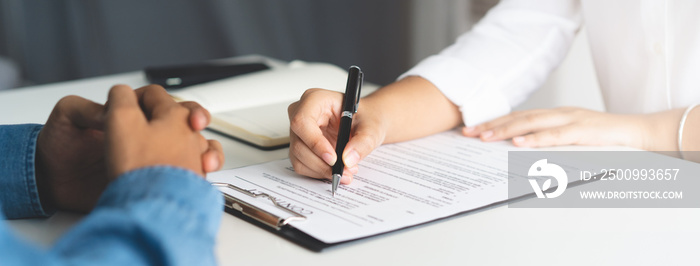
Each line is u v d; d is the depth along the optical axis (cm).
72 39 266
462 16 202
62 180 56
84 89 110
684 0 91
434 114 84
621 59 102
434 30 214
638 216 57
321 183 63
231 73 118
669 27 93
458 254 49
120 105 47
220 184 61
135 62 260
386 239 52
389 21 229
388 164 70
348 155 64
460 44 97
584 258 49
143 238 35
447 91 85
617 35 101
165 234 36
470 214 57
